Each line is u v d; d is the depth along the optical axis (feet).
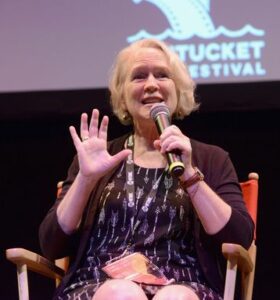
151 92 16.52
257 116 25.38
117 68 17.56
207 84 24.26
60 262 17.29
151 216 15.52
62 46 25.22
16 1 25.64
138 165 16.33
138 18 24.91
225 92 24.17
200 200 15.08
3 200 26.71
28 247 26.40
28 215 26.55
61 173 26.68
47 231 15.88
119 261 14.92
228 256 14.52
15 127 26.37
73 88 24.93
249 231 15.44
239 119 25.61
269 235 25.07
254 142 25.77
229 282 14.55
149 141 16.74
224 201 15.55
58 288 15.52
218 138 25.95
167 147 14.69
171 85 16.72
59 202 16.39
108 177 16.24
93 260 15.43
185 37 24.54
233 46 24.34
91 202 16.08
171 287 13.62
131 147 16.88
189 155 14.85
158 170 16.15
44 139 26.73
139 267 14.78
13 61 25.32
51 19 25.41
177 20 24.67
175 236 15.46
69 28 25.29
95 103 24.72
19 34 25.45
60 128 26.37
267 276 24.79
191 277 15.11
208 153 16.69
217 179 16.24
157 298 13.44
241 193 16.26
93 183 15.51
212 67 24.34
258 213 25.27
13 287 26.08
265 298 24.66
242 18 24.40
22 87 25.13
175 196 15.76
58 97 24.93
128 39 24.86
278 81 24.02
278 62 24.09
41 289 25.96
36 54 25.27
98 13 25.20
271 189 25.41
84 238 15.72
